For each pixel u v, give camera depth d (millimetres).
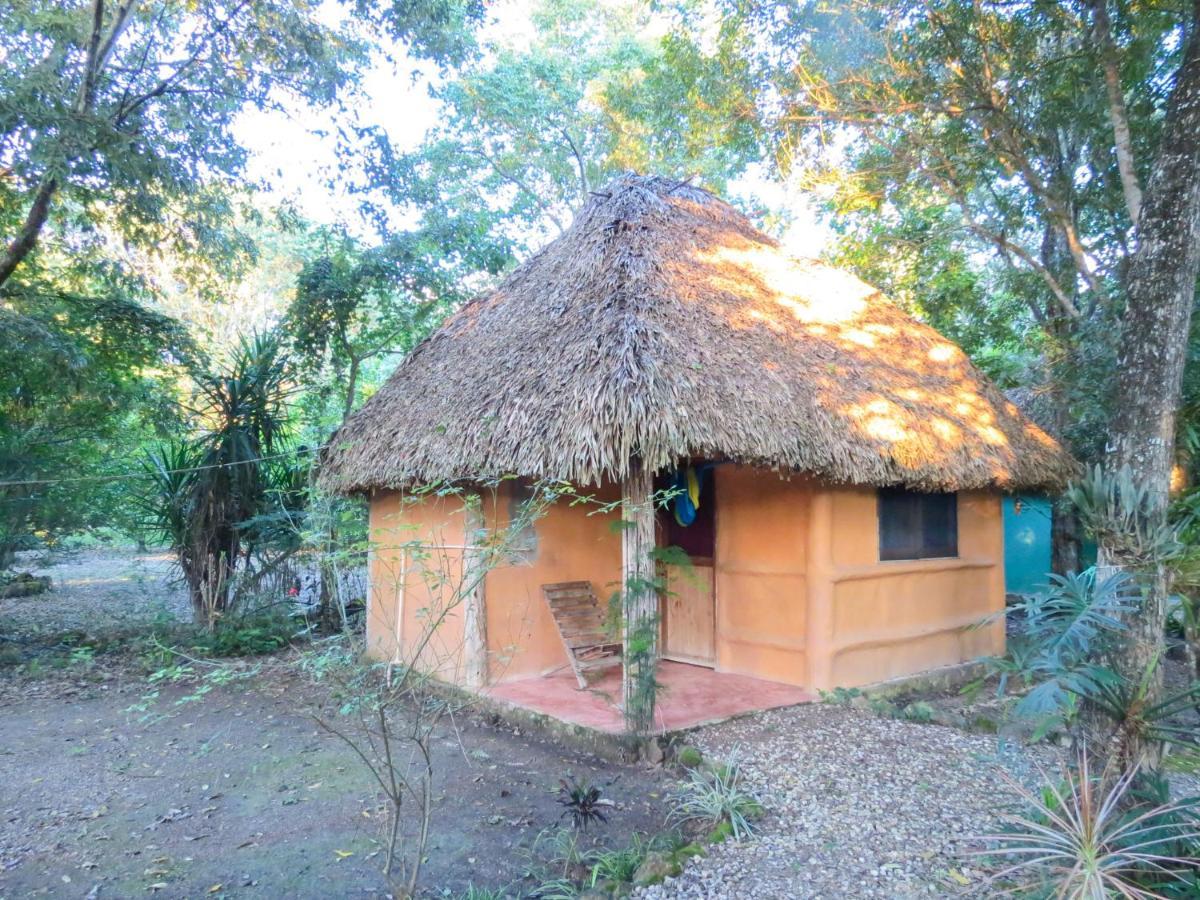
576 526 7645
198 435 11328
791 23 9680
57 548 11945
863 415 6660
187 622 10797
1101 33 7488
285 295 25859
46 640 10469
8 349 9641
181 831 4602
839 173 10492
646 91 14234
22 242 9773
